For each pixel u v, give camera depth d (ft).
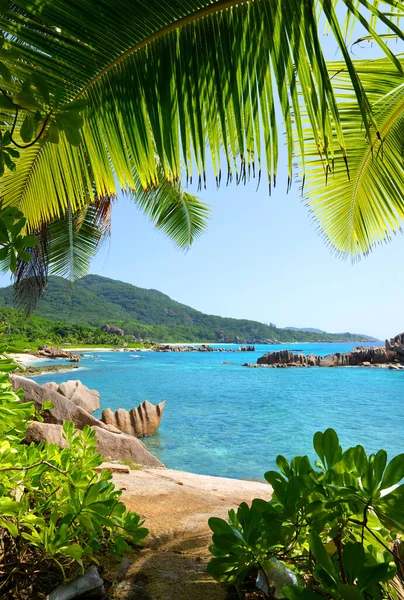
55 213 8.75
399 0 4.81
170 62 5.97
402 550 3.96
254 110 5.61
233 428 45.19
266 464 30.58
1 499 4.52
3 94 3.74
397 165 10.77
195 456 32.91
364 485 3.46
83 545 5.41
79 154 7.74
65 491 5.34
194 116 5.95
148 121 6.50
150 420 40.81
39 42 5.74
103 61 6.04
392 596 3.68
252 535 4.21
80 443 6.75
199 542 7.61
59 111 3.92
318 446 4.20
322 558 3.27
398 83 9.22
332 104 4.93
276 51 5.28
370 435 42.11
